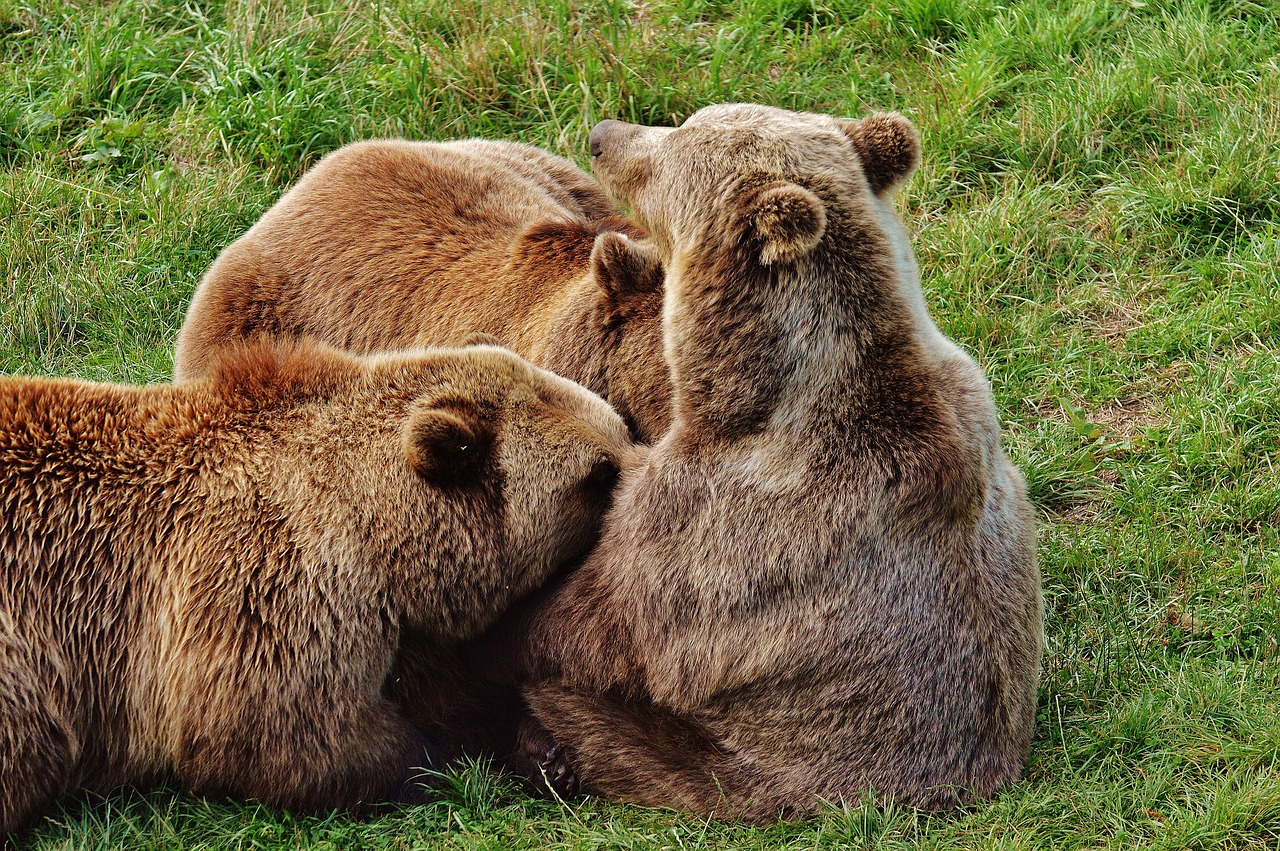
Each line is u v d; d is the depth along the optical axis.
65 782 9.37
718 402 9.50
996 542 9.78
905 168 10.14
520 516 9.98
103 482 9.45
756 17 18.62
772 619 9.28
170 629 9.28
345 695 9.35
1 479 9.23
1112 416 13.79
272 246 13.13
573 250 12.16
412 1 18.58
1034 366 14.27
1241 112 16.08
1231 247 15.12
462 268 12.49
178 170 16.91
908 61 18.09
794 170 9.52
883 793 9.36
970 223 15.66
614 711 9.83
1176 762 9.57
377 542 9.56
